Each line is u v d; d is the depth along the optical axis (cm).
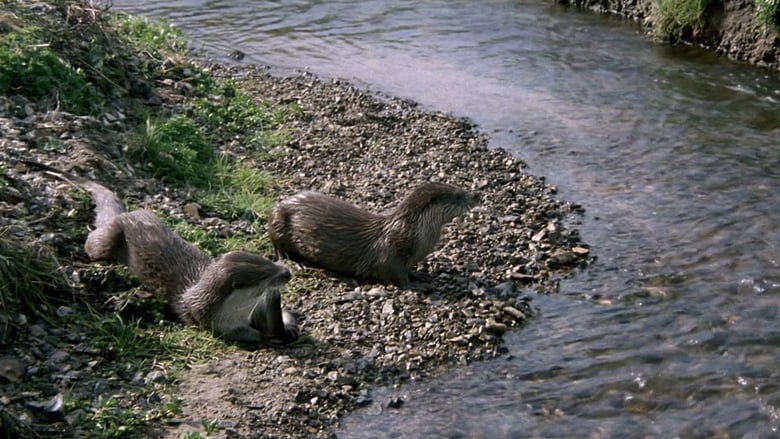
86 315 639
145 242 688
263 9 1730
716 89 1309
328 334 677
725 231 888
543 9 1744
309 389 607
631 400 629
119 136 913
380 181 977
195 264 677
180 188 873
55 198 746
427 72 1398
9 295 616
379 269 759
